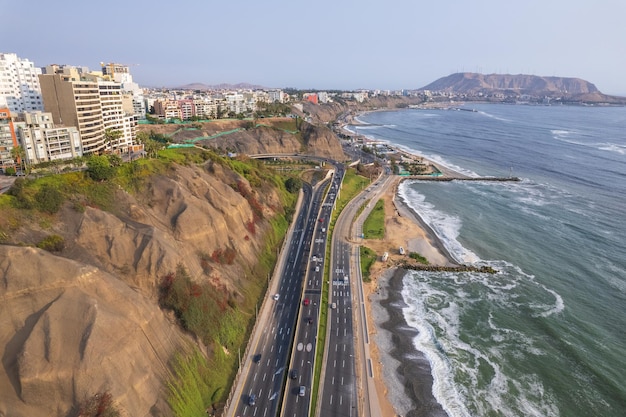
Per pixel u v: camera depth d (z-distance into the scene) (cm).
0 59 14550
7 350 5584
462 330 9638
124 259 7712
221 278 9194
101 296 6475
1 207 7138
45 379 5450
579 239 14600
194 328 7588
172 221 9612
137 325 6512
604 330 9488
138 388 5953
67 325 5859
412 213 17762
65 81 12175
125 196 9400
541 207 18362
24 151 10750
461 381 8081
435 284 11694
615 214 17225
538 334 9450
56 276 6234
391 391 7812
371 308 10462
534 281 11788
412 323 9912
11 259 6084
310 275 11488
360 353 8594
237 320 8706
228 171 13950
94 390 5538
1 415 5197
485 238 14875
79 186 8819
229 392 7256
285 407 6950
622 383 7875
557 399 7600
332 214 16512
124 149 15388
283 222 14750
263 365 7950
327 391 7469
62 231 7538
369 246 14000
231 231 11056
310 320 9388
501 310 10412
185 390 6631
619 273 12050
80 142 12412
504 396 7700
